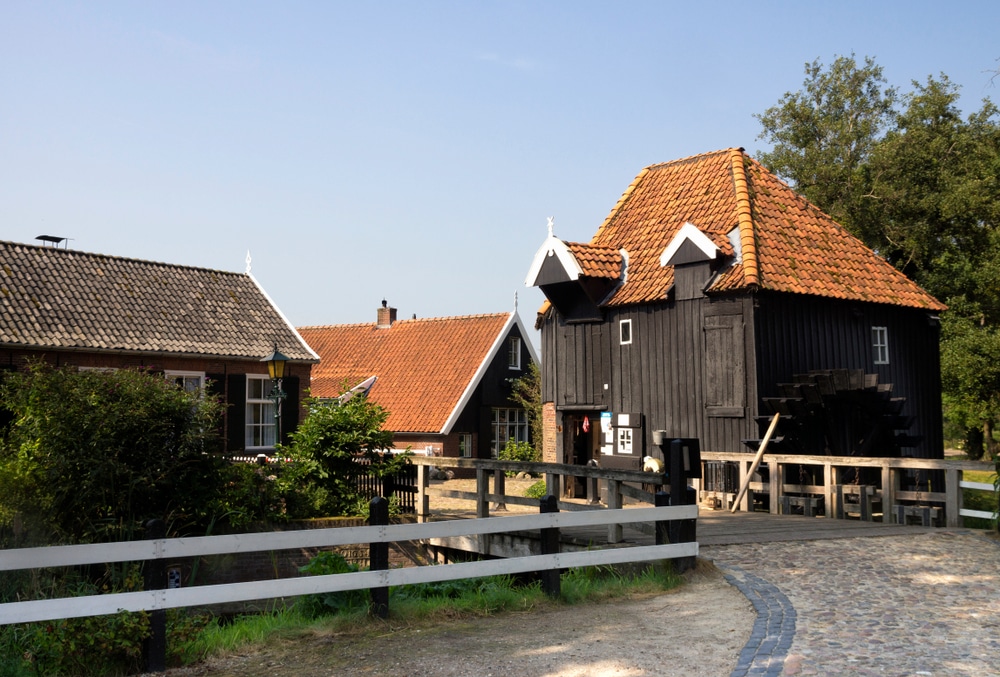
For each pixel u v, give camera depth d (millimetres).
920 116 39156
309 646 7918
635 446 20578
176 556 7516
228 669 7375
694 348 19719
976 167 37094
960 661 6758
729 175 21938
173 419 14102
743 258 19109
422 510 16484
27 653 7750
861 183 36562
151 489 13258
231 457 15180
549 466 13016
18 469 12781
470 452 34531
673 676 6668
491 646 7707
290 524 15406
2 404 14000
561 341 22578
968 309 36062
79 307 23062
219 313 26062
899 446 20281
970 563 10797
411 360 36938
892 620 8070
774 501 16391
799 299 19562
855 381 18016
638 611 8828
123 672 7387
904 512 14109
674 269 20266
